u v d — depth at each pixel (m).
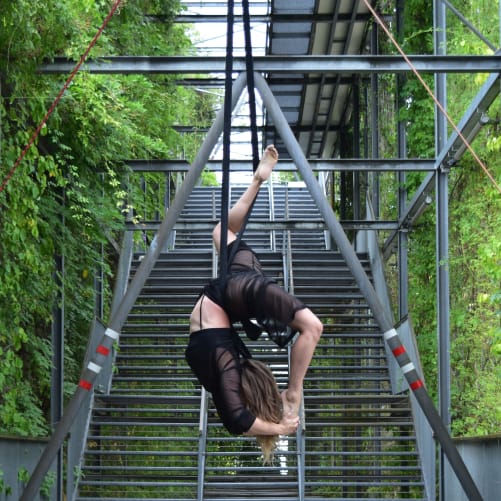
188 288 20.17
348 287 20.53
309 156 31.94
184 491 17.83
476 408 16.02
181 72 11.90
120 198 16.09
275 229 19.12
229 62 5.44
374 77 22.89
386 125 22.22
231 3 5.53
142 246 22.58
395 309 22.72
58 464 13.98
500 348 11.36
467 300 16.56
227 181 4.93
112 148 14.52
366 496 18.66
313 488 19.98
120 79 16.25
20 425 12.30
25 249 11.73
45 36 11.77
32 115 12.03
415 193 18.23
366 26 24.06
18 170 11.55
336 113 29.45
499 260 12.00
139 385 19.62
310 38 24.41
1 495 11.09
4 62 11.53
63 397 15.23
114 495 16.27
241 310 4.64
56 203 14.20
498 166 14.66
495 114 14.42
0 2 10.69
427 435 15.35
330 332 19.36
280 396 4.54
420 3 18.97
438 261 15.80
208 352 4.56
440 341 15.53
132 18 18.39
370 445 20.89
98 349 7.23
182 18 24.39
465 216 16.48
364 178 25.23
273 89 27.00
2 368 11.73
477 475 12.84
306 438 15.72
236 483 15.51
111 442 18.56
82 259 16.05
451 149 15.31
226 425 4.49
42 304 13.55
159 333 18.92
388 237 22.17
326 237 25.88
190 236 25.48
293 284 20.66
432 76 18.47
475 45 14.56
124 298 7.63
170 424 16.44
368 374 19.08
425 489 15.15
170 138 19.73
